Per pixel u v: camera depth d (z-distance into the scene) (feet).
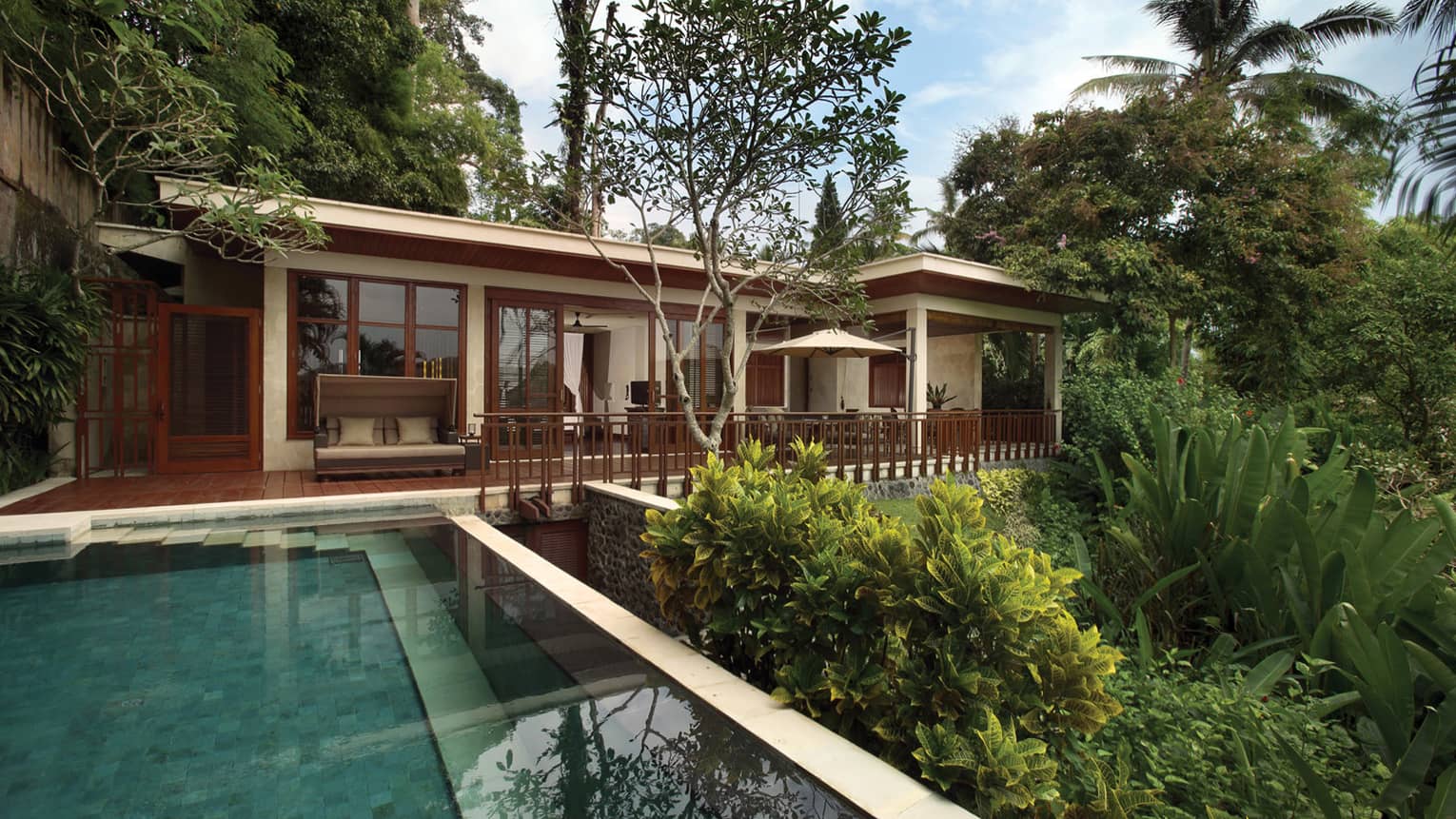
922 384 37.24
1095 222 40.57
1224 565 16.29
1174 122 41.06
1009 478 35.32
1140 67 53.42
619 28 17.69
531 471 22.22
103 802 6.22
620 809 6.13
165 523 17.87
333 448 23.94
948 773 6.89
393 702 8.38
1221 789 9.48
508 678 9.09
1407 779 8.32
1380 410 36.70
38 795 6.31
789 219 21.44
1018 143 53.78
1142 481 19.38
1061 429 42.75
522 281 30.86
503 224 26.53
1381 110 39.70
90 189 28.40
